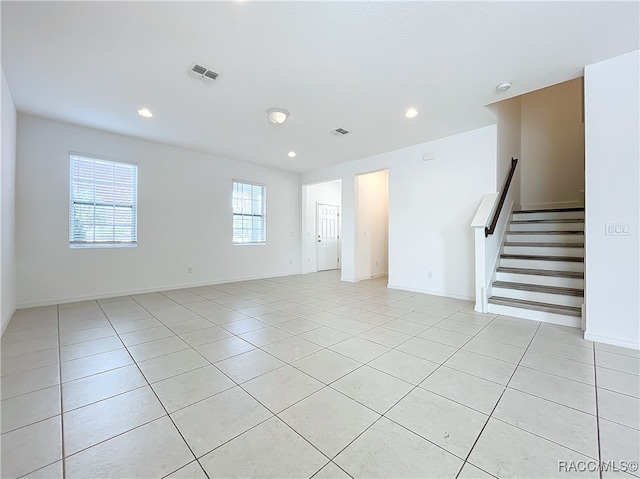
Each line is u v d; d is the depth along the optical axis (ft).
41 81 9.33
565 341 8.62
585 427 4.81
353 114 11.87
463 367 7.00
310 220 25.26
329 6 6.19
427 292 15.76
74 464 4.07
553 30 6.96
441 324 10.34
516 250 13.75
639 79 7.82
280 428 4.82
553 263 12.18
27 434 4.66
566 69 8.64
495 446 4.40
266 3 6.08
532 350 7.98
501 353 7.80
